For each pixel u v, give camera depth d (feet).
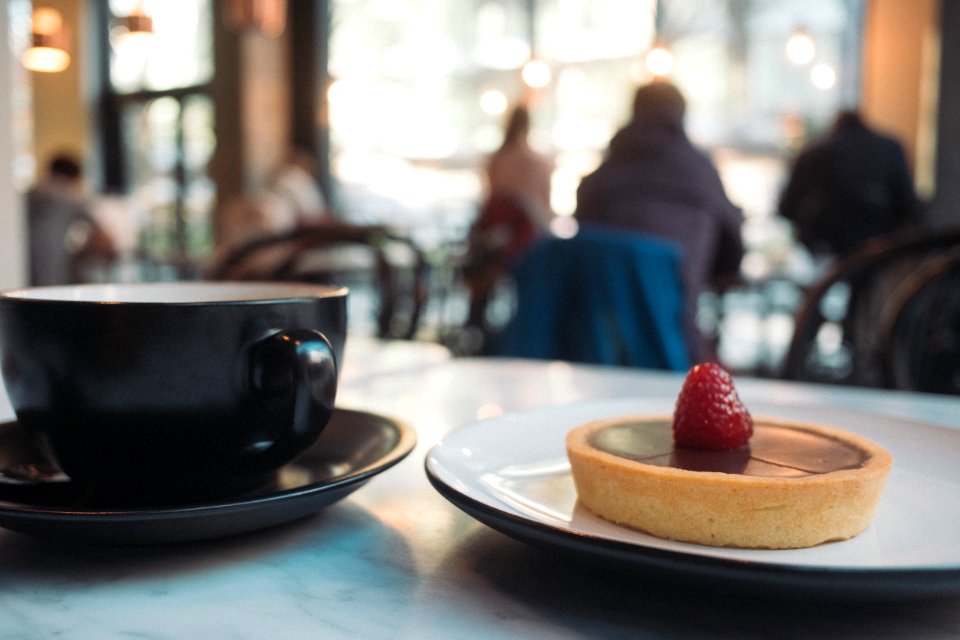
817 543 1.00
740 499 0.99
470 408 1.54
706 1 10.67
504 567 0.94
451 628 0.84
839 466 1.04
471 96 12.90
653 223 4.18
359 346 2.26
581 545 0.87
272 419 0.97
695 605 0.88
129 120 16.99
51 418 0.96
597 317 3.43
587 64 11.68
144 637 0.82
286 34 14.46
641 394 1.64
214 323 0.94
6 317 0.96
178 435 0.96
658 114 4.32
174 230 16.14
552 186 9.04
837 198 8.02
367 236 3.33
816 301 2.41
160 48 15.71
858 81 9.66
